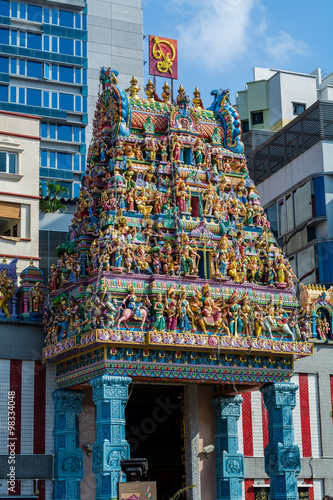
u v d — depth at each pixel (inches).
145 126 1364.4
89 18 3100.4
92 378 1216.8
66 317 1268.5
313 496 1455.5
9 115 1815.9
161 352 1225.4
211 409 1412.4
